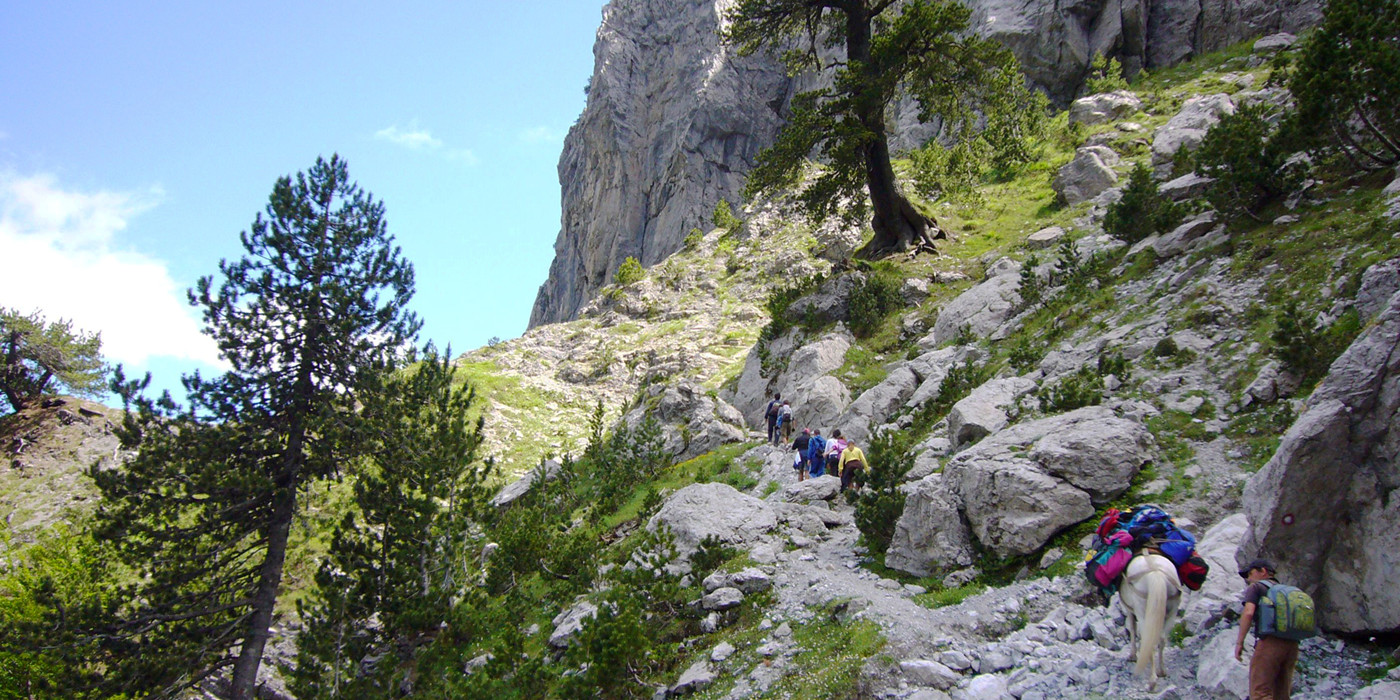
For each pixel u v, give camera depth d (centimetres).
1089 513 1135
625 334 5553
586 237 11181
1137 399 1376
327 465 2173
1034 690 814
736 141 9488
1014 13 5500
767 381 3031
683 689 1140
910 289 3062
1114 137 4038
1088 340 1769
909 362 2378
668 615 1385
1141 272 1969
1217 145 1852
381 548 2181
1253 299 1489
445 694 1562
